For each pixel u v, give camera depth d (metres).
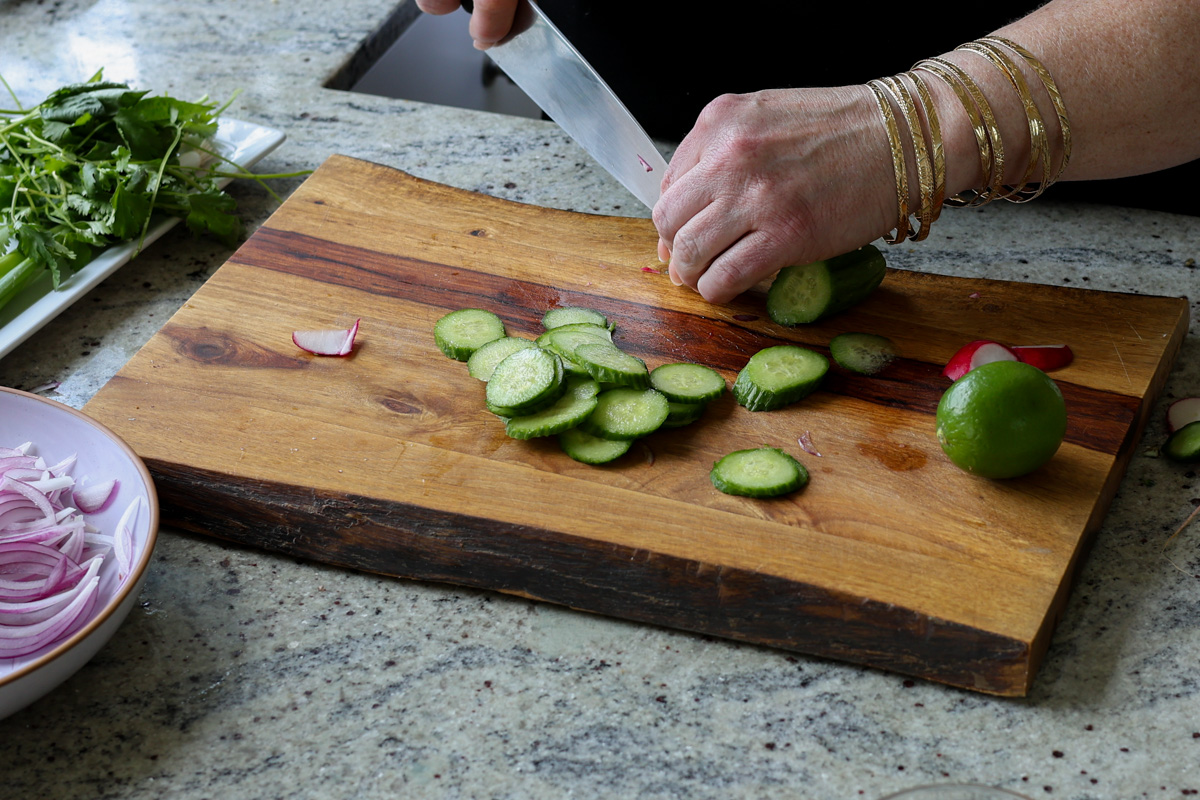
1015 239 1.69
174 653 1.08
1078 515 1.11
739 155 1.32
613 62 1.96
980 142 1.27
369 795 0.94
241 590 1.16
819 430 1.25
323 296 1.50
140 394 1.32
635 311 1.48
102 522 1.12
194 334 1.42
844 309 1.44
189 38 2.38
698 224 1.37
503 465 1.20
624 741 0.98
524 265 1.57
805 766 0.95
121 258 1.61
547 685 1.04
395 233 1.64
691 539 1.09
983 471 1.12
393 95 2.31
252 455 1.21
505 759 0.97
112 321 1.57
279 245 1.60
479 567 1.14
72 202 1.60
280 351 1.39
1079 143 1.29
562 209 1.79
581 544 1.09
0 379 1.45
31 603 1.02
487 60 2.40
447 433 1.25
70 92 1.73
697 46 1.90
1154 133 1.28
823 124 1.32
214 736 0.99
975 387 1.10
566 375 1.31
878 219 1.35
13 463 1.14
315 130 2.04
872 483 1.17
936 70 1.29
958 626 0.99
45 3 2.53
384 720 1.00
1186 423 1.30
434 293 1.51
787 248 1.34
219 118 1.98
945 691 1.02
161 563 1.19
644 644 1.09
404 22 2.51
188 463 1.20
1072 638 1.05
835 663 1.06
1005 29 1.31
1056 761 0.94
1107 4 1.24
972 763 0.95
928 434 1.24
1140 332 1.37
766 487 1.14
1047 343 1.37
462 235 1.64
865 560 1.06
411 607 1.14
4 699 0.90
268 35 2.39
